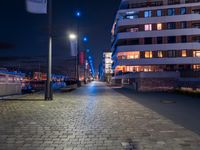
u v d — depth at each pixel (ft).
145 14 185.37
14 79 66.90
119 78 195.83
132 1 193.16
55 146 17.67
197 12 177.58
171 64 174.70
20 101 48.57
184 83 89.61
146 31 179.93
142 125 25.07
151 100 53.11
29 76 329.52
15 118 28.73
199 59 170.50
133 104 44.68
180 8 179.73
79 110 36.09
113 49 242.58
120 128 23.63
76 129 23.12
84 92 84.58
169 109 37.81
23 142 18.67
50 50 51.75
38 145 17.92
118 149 16.98
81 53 164.66
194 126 24.62
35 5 43.62
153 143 18.38
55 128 23.52
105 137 20.20
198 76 88.33
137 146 17.63
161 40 177.78
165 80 95.96
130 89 110.11
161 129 23.18
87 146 17.70
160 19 179.32
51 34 51.98
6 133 21.38
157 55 177.58
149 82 97.45
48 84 51.39
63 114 32.07
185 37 174.60
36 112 33.68
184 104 44.98
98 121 27.25
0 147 17.39
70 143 18.45
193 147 17.34
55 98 57.26
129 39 185.98
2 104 43.14
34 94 68.90
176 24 177.17
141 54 180.55
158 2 188.75
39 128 23.43
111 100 52.90
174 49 174.50
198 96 60.23
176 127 24.11
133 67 182.09
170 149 16.90
